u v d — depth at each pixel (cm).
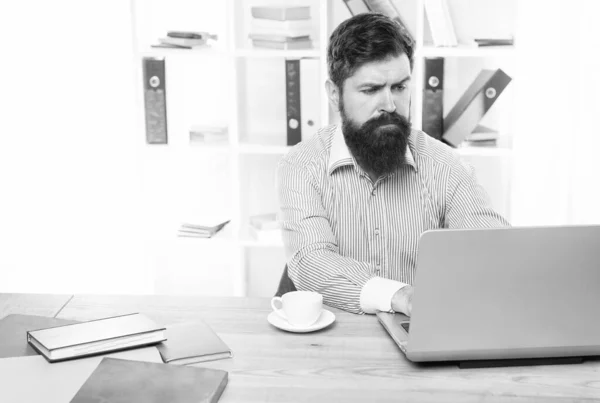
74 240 354
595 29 314
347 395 134
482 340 142
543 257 138
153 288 327
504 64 326
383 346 155
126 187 348
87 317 172
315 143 222
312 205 208
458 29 325
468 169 223
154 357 145
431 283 138
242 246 324
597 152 319
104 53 338
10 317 166
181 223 328
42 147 346
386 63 198
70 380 135
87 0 335
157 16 332
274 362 147
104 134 345
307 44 309
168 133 319
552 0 321
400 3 320
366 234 216
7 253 354
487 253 138
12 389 131
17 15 336
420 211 217
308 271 190
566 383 139
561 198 334
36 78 341
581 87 320
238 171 315
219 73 332
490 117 331
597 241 138
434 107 301
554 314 142
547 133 331
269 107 336
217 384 133
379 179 213
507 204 314
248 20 330
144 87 309
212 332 158
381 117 201
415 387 137
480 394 134
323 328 164
